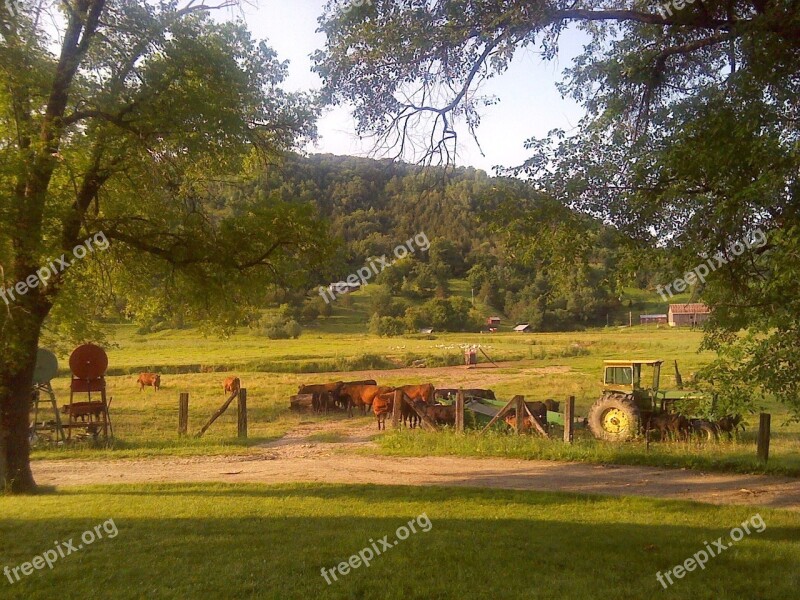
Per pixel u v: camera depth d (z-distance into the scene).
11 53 10.42
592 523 9.47
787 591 6.64
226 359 55.06
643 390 19.28
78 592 6.34
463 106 9.92
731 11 8.45
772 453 15.33
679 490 12.32
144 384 37.06
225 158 12.23
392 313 81.88
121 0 11.55
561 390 34.59
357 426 24.14
